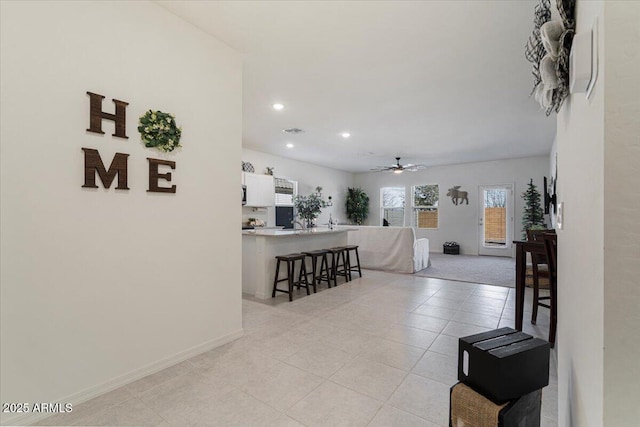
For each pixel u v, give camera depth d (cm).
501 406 121
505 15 235
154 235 226
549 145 664
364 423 169
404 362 237
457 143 650
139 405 186
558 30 118
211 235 265
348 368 228
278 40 271
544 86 134
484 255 879
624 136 62
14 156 166
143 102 220
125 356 210
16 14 167
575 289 114
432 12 233
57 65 181
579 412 102
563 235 160
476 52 289
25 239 170
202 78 258
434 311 361
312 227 586
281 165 823
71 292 186
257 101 412
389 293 446
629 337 62
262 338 284
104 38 200
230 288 279
